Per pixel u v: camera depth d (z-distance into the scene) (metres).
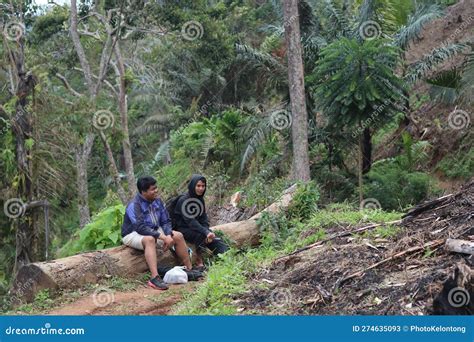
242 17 32.38
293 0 15.26
